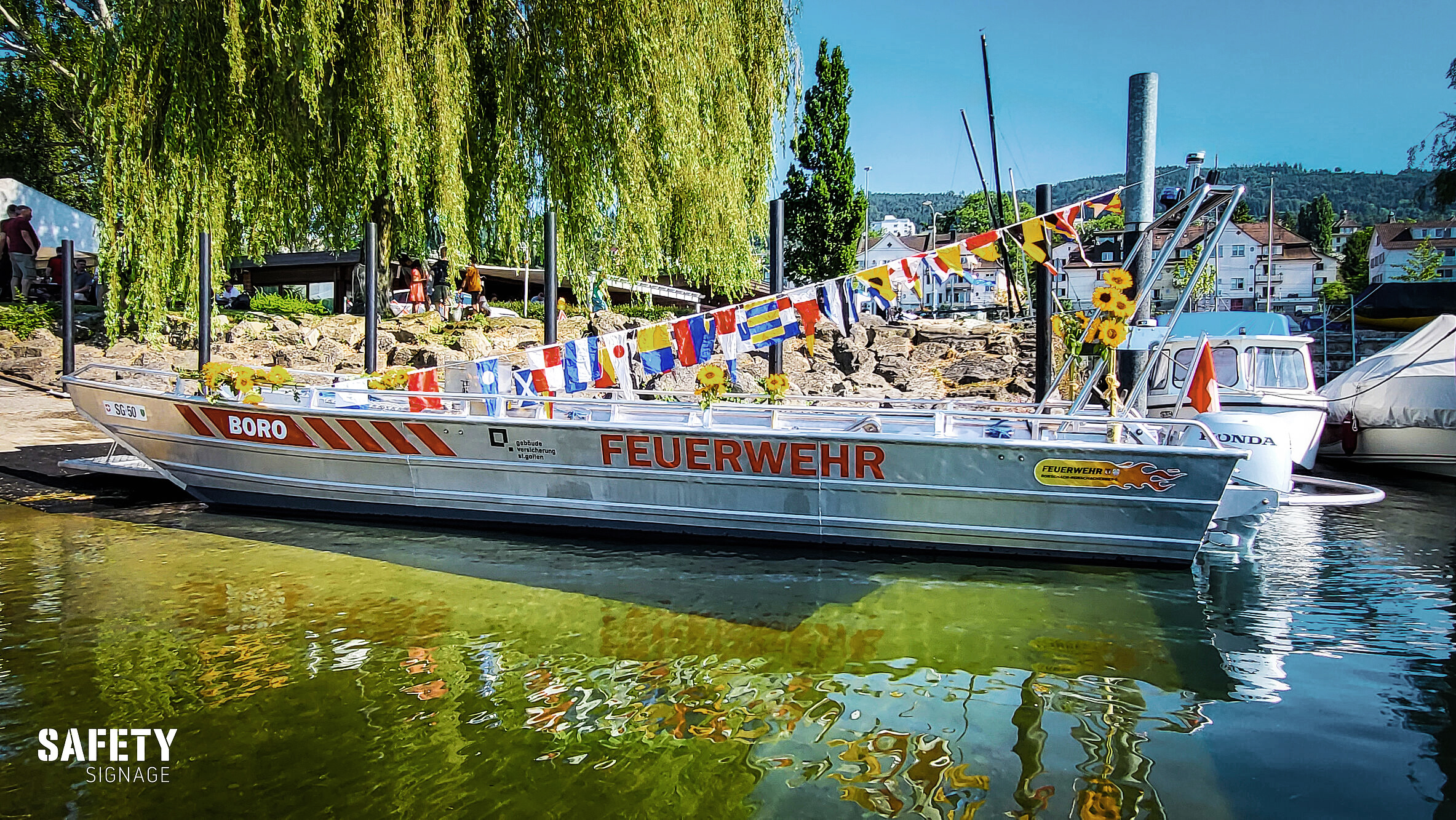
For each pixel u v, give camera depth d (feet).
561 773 12.70
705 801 11.91
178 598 20.58
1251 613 20.11
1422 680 16.21
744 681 16.11
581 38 46.14
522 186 48.83
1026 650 17.72
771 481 25.52
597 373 27.73
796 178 116.88
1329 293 215.72
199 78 43.83
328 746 13.44
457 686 15.76
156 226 44.98
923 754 13.29
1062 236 25.50
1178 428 24.27
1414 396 44.14
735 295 57.57
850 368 61.98
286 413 29.25
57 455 37.22
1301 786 12.32
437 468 28.17
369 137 45.01
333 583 22.04
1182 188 26.81
